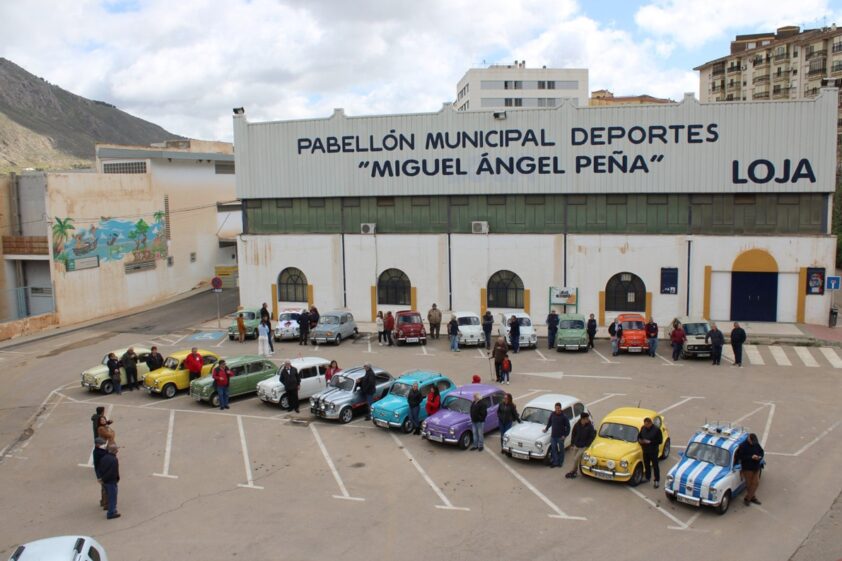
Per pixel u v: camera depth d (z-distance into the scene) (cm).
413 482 1589
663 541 1280
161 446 1880
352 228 3678
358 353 2953
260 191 3756
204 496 1542
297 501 1499
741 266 3228
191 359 2450
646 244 3297
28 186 4062
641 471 1564
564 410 1775
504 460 1722
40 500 1559
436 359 2812
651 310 3316
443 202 3550
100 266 4091
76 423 2131
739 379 2417
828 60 7650
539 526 1352
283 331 3231
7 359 3123
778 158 3162
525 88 10800
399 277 3609
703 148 3222
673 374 2502
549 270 3406
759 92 8669
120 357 2591
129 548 1307
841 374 2464
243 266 3816
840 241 5375
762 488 1512
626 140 3291
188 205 4875
